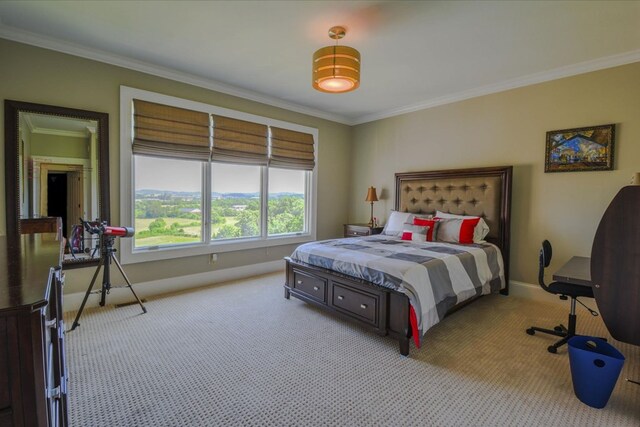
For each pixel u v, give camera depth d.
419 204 4.42
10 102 2.64
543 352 2.32
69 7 2.28
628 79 2.93
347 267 2.69
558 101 3.32
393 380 1.95
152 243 3.52
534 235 3.52
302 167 4.86
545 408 1.70
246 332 2.60
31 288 0.87
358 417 1.62
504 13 2.27
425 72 3.38
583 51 2.87
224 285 3.89
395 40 2.69
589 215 3.16
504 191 3.61
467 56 2.99
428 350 2.34
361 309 2.54
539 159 3.46
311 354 2.26
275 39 2.72
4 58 2.62
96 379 1.91
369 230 4.71
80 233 3.02
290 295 3.39
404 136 4.77
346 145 5.52
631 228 1.73
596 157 3.09
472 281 2.87
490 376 2.00
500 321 2.90
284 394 1.80
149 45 2.87
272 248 4.59
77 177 2.99
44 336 0.82
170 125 3.50
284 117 4.61
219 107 3.91
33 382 0.75
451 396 1.80
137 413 1.62
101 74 3.07
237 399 1.75
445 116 4.27
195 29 2.58
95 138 3.06
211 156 3.87
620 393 1.83
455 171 4.03
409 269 2.34
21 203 2.71
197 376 1.96
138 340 2.43
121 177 3.21
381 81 3.64
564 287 2.37
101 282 3.17
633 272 1.73
